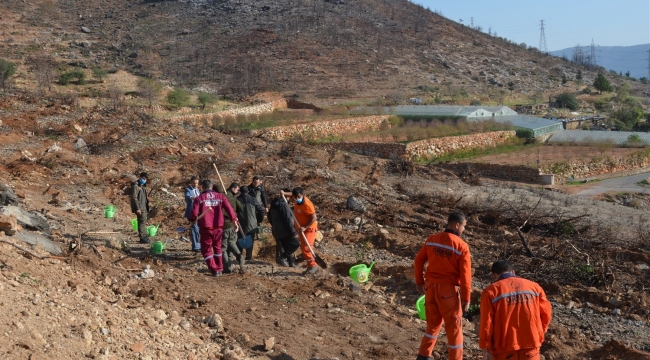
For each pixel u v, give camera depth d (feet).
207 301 25.64
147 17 403.13
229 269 30.60
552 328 26.63
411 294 30.99
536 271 37.14
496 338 17.06
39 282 21.67
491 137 160.15
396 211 53.31
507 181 126.31
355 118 171.42
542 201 73.10
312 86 281.74
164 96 213.66
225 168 63.98
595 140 166.91
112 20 390.21
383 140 150.20
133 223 38.93
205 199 29.58
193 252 34.53
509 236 47.01
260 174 62.80
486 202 63.16
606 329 28.27
